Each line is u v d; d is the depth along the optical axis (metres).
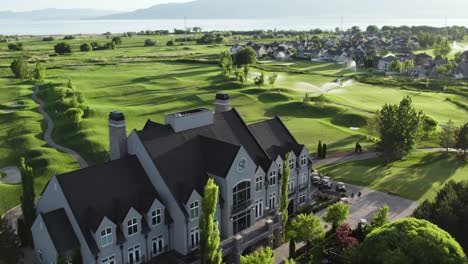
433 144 114.62
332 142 116.44
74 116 119.69
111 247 52.84
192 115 65.62
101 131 117.94
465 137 100.81
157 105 153.12
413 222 49.91
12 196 80.75
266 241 64.25
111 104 156.75
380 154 106.00
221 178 60.59
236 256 59.41
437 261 45.72
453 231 57.00
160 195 59.28
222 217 62.00
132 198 56.97
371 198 81.00
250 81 198.62
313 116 144.25
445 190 63.84
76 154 104.00
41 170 92.69
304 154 77.25
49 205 56.41
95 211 52.84
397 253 46.44
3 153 105.19
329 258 60.50
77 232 52.38
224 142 63.06
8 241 54.44
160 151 60.38
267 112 148.88
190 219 57.94
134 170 59.62
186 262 56.84
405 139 99.12
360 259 49.78
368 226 62.19
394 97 173.50
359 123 135.38
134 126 127.75
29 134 117.62
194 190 57.72
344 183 88.38
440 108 154.00
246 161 62.75
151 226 56.72
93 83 195.00
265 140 74.81
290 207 75.44
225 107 74.62
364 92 183.00
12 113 136.25
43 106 149.62
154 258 57.78
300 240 60.78
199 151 64.12
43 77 187.75
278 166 72.38
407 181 88.69
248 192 64.50
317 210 76.12
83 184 54.31
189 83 195.88
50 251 52.28
